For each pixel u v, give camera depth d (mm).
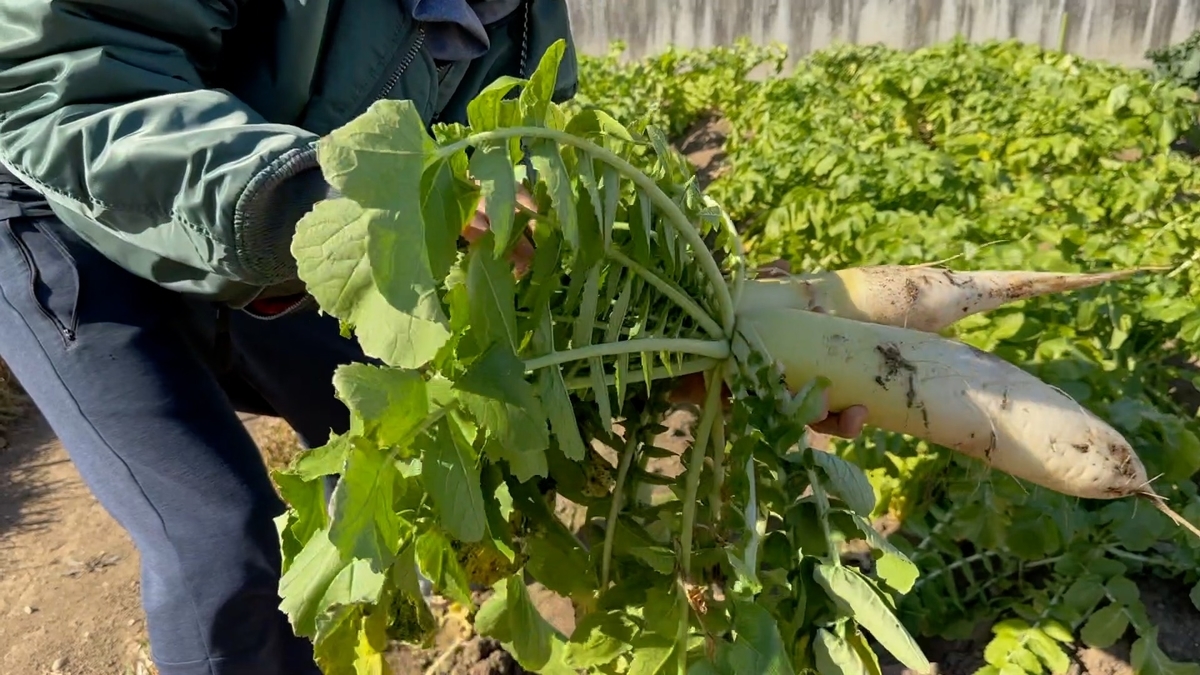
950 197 3377
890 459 2252
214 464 1382
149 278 1380
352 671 1215
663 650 1250
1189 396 2689
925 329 1781
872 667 1323
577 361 1234
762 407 1341
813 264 3398
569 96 2004
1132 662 1870
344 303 847
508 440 956
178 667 1377
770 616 1218
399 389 906
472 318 951
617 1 9625
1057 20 8297
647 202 1236
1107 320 2473
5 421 3508
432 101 1614
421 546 1026
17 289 1386
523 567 1395
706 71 7277
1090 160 4180
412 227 842
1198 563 2043
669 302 1379
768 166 4297
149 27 1200
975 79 5402
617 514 1386
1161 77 6492
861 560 2205
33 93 1141
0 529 2922
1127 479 1619
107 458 1377
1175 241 2811
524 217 1078
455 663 2100
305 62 1395
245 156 1094
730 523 1320
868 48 7172
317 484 963
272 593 1395
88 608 2541
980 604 2084
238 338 1650
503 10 1724
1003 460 1642
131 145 1109
